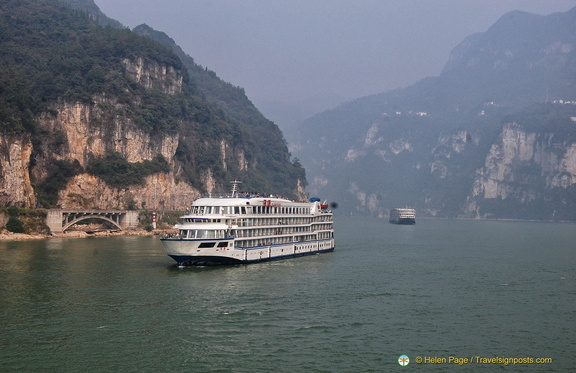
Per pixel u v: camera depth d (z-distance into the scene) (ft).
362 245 528.22
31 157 624.59
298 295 250.16
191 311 216.13
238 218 322.75
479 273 334.65
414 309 231.09
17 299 229.45
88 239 527.40
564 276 328.90
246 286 266.36
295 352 174.29
